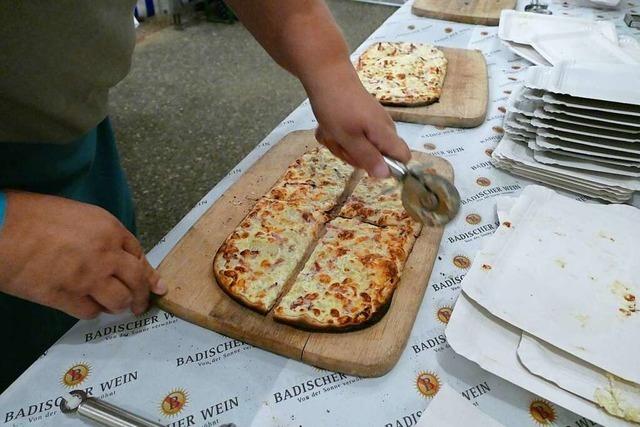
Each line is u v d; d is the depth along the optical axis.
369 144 0.72
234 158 2.10
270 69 2.69
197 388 0.57
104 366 0.59
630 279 0.67
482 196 0.86
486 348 0.59
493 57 1.31
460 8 1.52
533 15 1.40
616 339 0.60
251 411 0.55
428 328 0.64
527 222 0.76
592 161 0.87
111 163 0.96
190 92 2.50
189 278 0.69
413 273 0.70
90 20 0.59
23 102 0.59
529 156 0.91
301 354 0.59
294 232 0.75
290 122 1.06
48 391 0.56
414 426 0.54
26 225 0.50
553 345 0.59
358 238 0.74
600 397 0.54
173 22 3.07
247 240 0.73
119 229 0.58
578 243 0.73
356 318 0.62
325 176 0.87
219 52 2.82
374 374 0.58
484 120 1.07
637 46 1.27
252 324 0.62
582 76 0.90
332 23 0.77
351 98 0.72
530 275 0.67
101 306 0.58
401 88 1.11
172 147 2.16
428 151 0.97
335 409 0.55
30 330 0.90
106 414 0.52
